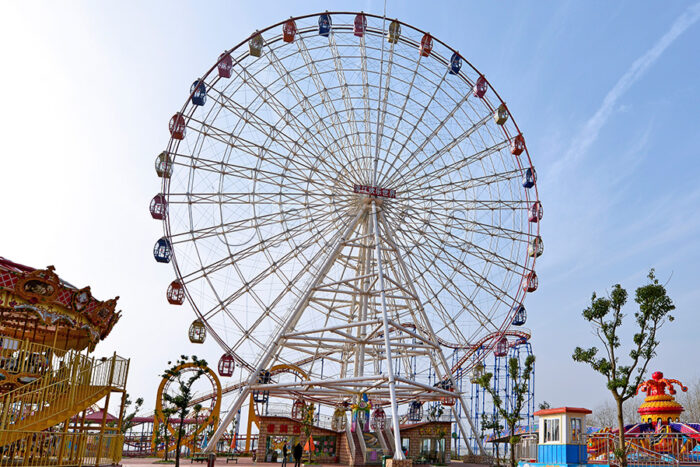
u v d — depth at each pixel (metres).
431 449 50.06
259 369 42.62
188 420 55.78
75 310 28.69
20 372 25.17
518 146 48.47
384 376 38.78
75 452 25.73
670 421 41.44
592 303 29.78
